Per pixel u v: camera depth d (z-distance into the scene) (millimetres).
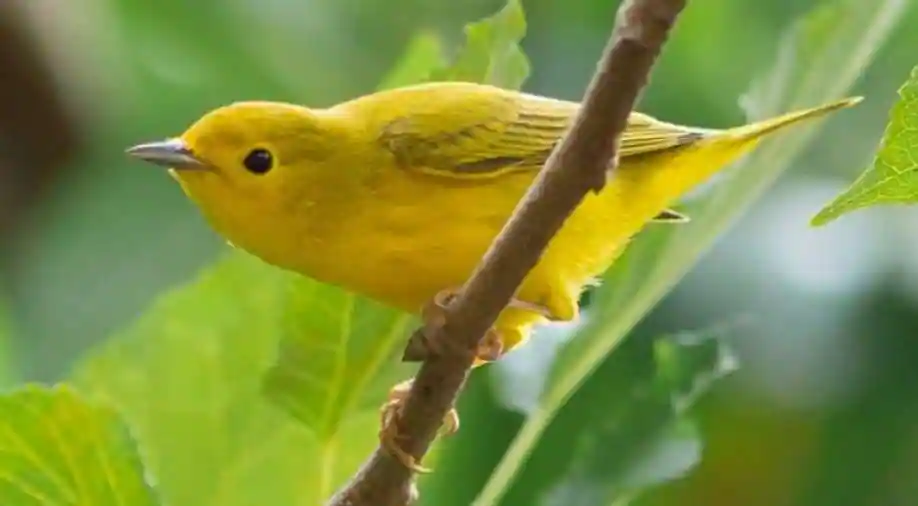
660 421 1981
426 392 1935
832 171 2104
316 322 1976
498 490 1954
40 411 1927
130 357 1978
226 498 1981
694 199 1972
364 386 1975
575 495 1977
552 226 1915
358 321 1978
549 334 1989
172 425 1980
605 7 2137
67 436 1929
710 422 2098
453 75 2004
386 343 1978
